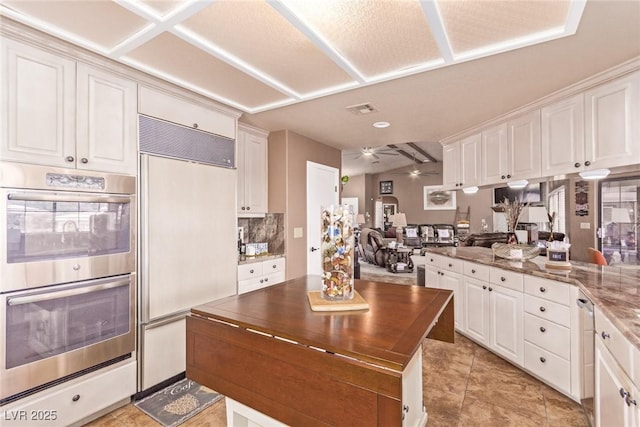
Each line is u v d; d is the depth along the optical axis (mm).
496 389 2270
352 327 1208
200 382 1362
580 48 1830
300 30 1665
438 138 4004
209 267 2598
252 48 1856
